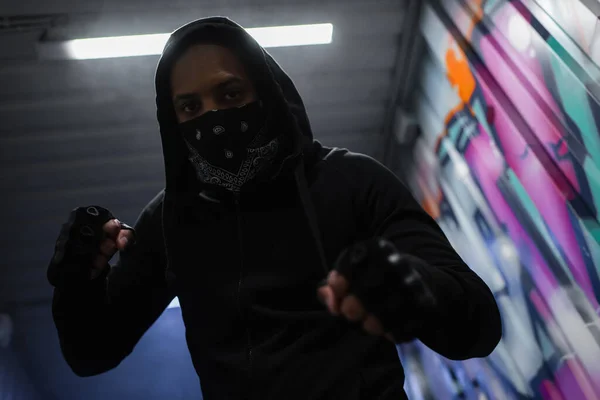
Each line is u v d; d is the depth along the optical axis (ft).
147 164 12.93
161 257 4.32
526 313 8.50
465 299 3.03
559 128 7.31
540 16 7.39
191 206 4.12
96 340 4.01
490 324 3.19
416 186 12.84
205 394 3.91
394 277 2.48
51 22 10.28
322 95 12.32
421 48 11.46
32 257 14.42
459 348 3.18
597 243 6.65
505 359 9.18
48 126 11.93
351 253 2.56
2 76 10.86
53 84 11.15
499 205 9.04
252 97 4.08
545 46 7.32
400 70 11.85
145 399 16.65
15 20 10.20
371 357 3.58
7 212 13.29
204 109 4.02
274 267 3.77
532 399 8.54
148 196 13.64
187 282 3.98
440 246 3.50
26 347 16.30
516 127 8.30
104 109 11.76
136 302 4.28
